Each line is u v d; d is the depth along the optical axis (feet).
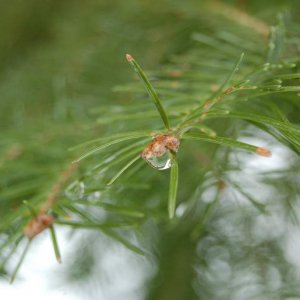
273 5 1.39
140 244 1.61
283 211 1.30
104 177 0.96
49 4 1.88
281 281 1.31
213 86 0.99
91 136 1.13
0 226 0.91
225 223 1.44
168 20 1.55
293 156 1.19
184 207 1.15
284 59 0.95
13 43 1.85
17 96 1.53
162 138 0.76
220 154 1.06
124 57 1.52
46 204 0.91
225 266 1.49
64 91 1.43
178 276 1.65
